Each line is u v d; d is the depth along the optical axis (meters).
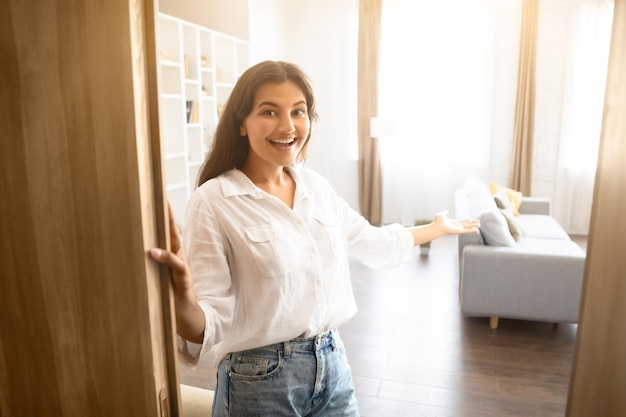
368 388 2.78
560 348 3.26
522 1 5.84
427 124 6.43
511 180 6.19
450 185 6.52
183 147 4.71
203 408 1.74
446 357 3.13
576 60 5.82
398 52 6.36
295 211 1.23
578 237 6.02
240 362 1.17
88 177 0.75
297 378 1.19
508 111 6.18
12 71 0.75
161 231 0.79
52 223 0.78
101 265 0.78
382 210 6.77
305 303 1.19
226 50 5.57
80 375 0.83
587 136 5.92
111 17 0.70
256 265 1.12
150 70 0.74
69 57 0.72
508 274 3.42
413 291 4.25
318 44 6.66
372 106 6.45
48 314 0.82
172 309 0.83
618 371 0.72
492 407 2.60
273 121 1.15
